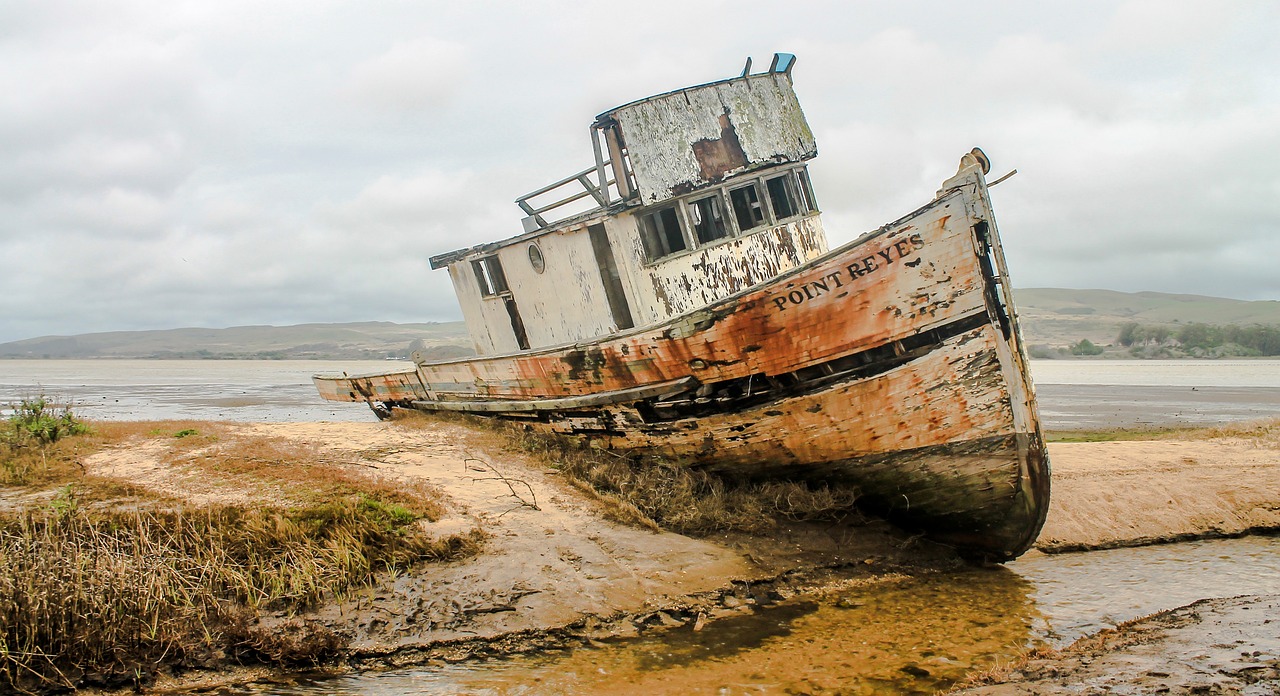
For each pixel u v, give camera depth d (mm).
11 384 47656
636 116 10922
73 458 10586
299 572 6973
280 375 64188
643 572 7883
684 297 10977
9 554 6617
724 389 9703
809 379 9234
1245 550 9758
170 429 13586
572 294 12219
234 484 9211
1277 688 4832
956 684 5613
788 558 8570
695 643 6609
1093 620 7195
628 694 5664
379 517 8172
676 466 10492
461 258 14250
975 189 8117
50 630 5875
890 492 9430
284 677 5980
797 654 6387
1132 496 11133
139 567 6641
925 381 8695
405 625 6664
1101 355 78750
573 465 11070
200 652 6137
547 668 6098
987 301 8312
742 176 11625
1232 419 21391
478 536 8188
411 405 16438
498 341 14227
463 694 5652
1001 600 7812
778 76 12805
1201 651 5703
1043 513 8773
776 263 11828
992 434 8617
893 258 8453
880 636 6801
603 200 11656
